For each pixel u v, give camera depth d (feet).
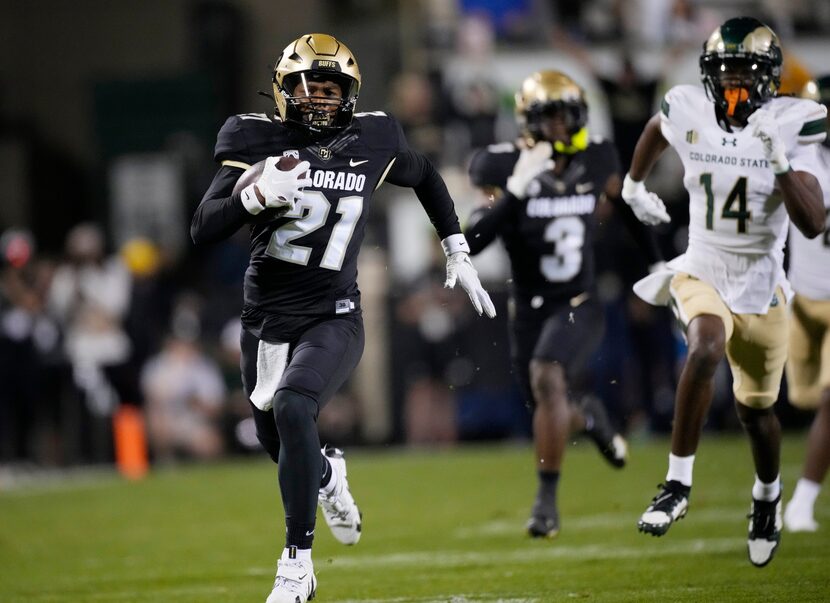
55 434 118.52
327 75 47.75
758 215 51.08
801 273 66.08
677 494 50.01
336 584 57.52
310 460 45.62
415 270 124.67
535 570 58.70
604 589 53.01
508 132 128.67
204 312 123.13
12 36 171.53
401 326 118.83
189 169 154.30
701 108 51.29
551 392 64.39
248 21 161.38
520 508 79.71
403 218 125.49
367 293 120.26
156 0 167.32
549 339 65.62
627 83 115.44
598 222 69.56
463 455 108.99
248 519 80.43
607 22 129.29
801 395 68.03
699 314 50.80
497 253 120.57
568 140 66.59
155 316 120.26
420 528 73.97
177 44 166.81
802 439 109.29
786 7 130.21
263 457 122.31
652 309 112.37
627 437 112.78
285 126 48.47
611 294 111.96
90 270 118.62
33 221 163.84
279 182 44.93
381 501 85.56
